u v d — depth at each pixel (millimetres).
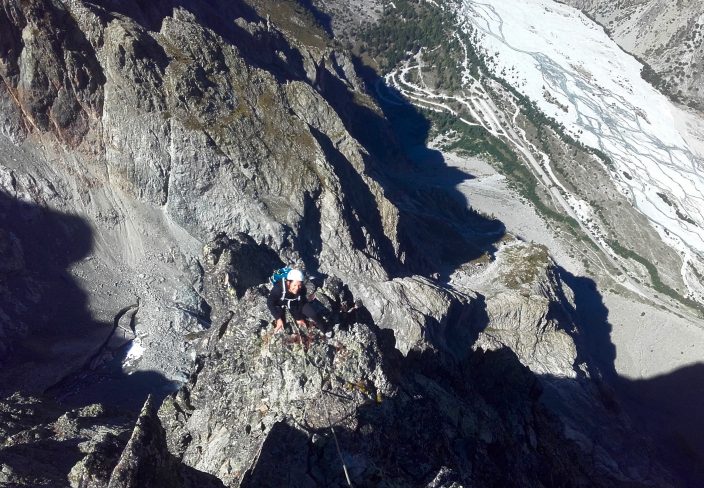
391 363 17781
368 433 14758
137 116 69688
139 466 11391
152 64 70812
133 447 11523
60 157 69125
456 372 24000
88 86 69125
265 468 13594
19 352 57781
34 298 62188
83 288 65375
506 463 20141
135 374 58875
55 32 67188
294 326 16375
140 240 70312
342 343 16453
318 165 75500
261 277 39656
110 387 57000
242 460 15031
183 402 17953
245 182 71500
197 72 72812
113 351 60875
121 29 69375
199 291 69250
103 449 12742
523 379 28844
